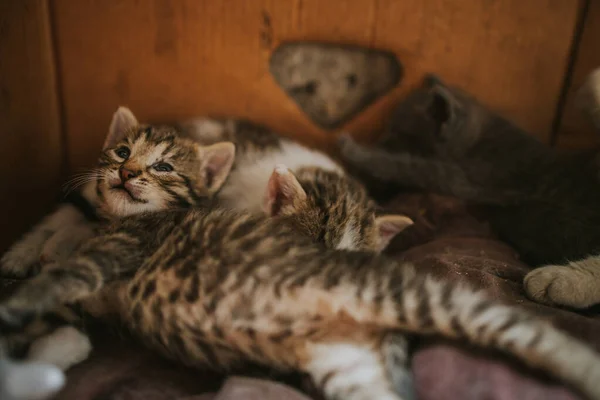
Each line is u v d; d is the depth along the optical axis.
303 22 0.44
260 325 0.27
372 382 0.27
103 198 0.35
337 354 0.27
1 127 0.39
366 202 0.38
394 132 0.46
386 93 0.46
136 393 0.28
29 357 0.28
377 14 0.44
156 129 0.38
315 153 0.43
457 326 0.27
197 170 0.37
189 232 0.30
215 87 0.44
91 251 0.30
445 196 0.42
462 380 0.26
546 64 0.45
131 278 0.30
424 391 0.26
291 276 0.28
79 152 0.44
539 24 0.45
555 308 0.32
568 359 0.26
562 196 0.41
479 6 0.44
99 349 0.30
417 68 0.46
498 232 0.42
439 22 0.45
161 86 0.44
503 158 0.45
